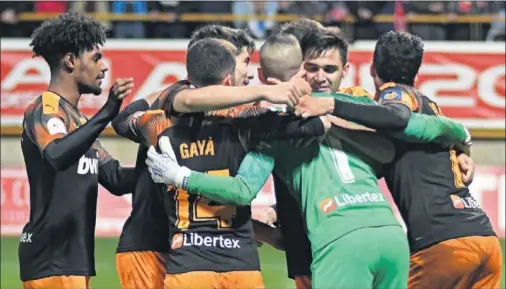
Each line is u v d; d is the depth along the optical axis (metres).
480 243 15.20
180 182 13.45
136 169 15.89
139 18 39.75
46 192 15.09
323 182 13.98
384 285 13.98
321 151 14.14
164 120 14.13
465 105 38.88
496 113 38.78
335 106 13.65
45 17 39.94
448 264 15.11
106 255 32.59
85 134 14.09
